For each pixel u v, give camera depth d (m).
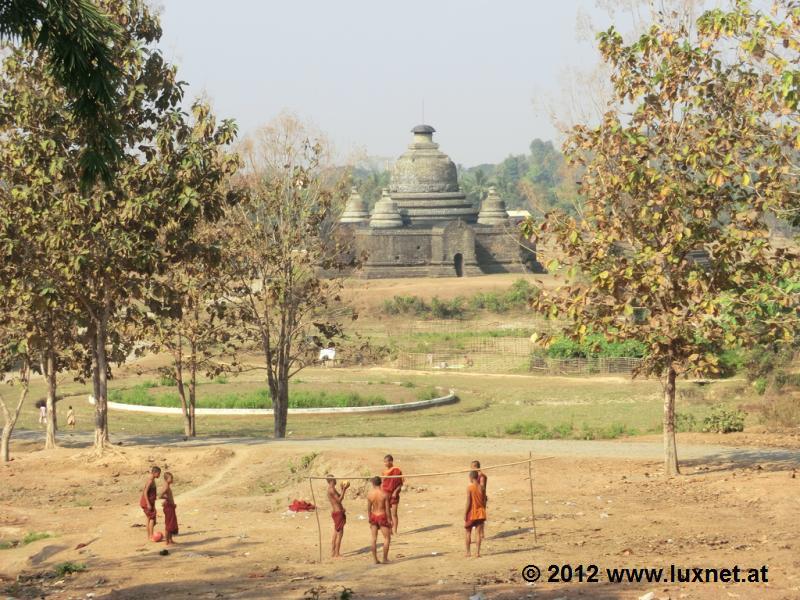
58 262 44.78
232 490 41.00
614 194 37.62
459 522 32.31
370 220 185.12
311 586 23.97
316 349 62.22
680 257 36.97
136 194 45.88
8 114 45.03
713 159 36.31
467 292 150.12
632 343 97.00
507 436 58.62
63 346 54.97
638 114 37.94
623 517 31.53
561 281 152.62
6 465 47.94
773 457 42.31
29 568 29.28
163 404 81.75
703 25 34.69
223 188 55.50
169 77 47.06
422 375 100.75
